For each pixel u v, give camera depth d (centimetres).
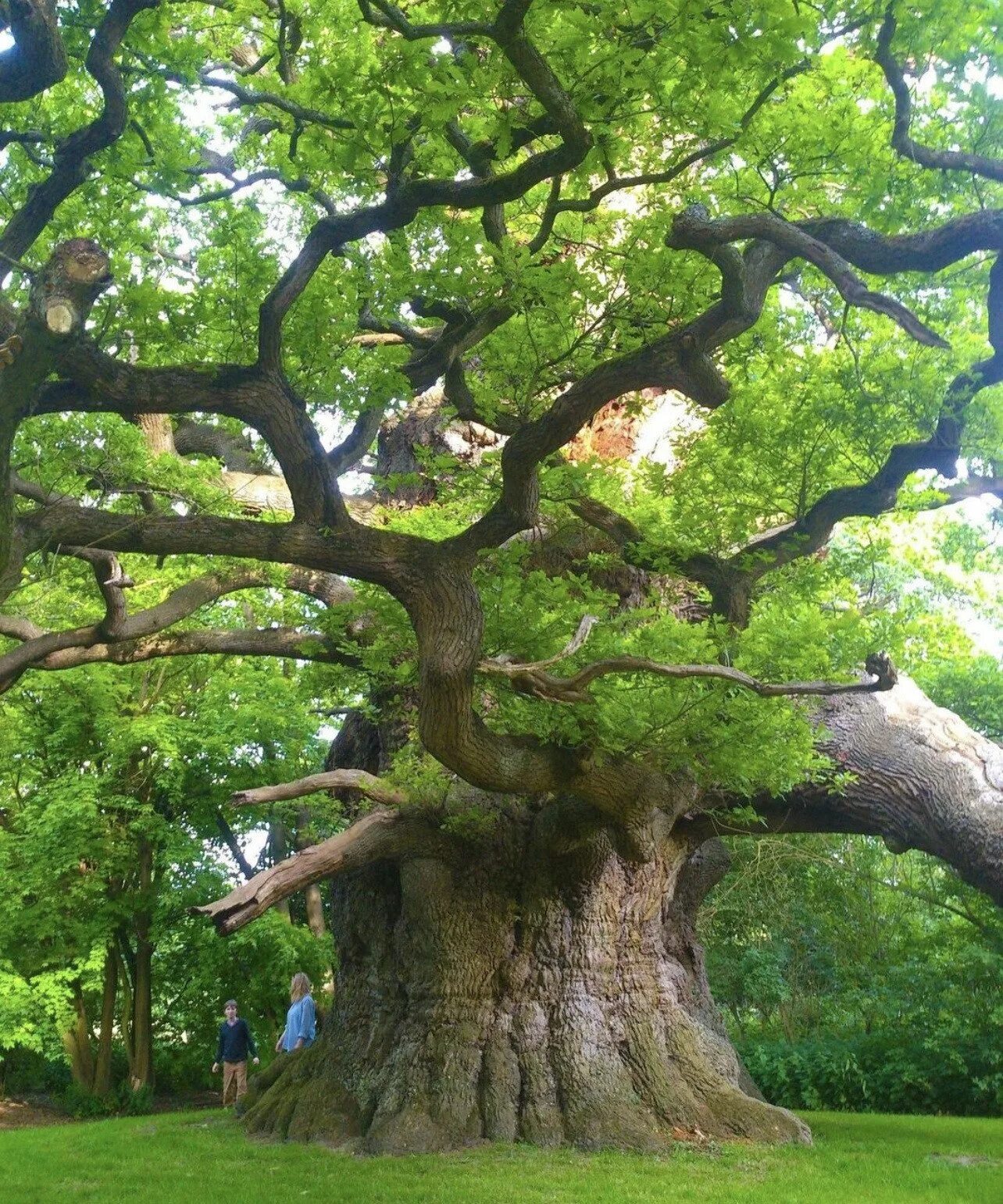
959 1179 888
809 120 871
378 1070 1124
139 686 2056
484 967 1112
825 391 1031
